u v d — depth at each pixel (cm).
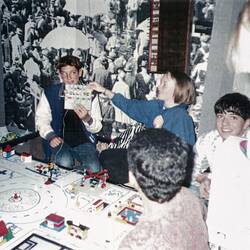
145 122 270
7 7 344
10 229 138
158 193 93
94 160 274
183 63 272
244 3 240
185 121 240
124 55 298
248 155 130
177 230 94
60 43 327
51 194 170
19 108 374
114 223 148
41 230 141
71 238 137
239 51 249
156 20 274
